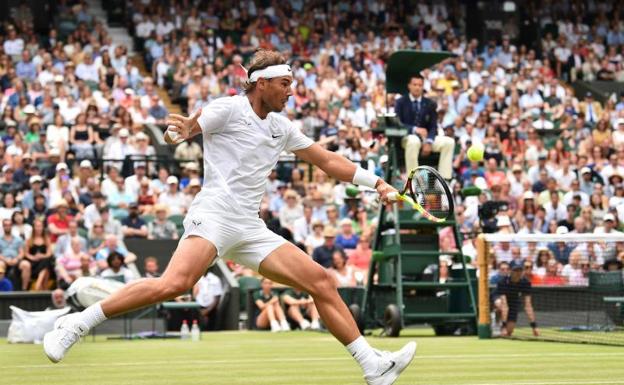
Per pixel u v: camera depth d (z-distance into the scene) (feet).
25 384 23.52
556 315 52.75
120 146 70.13
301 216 65.00
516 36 108.68
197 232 19.25
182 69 85.97
